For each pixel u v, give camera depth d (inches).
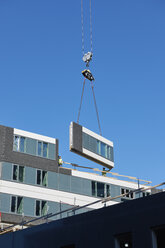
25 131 1744.6
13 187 1608.0
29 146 1728.6
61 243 700.0
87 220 667.4
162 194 559.8
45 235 742.5
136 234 576.4
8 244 823.1
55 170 1763.0
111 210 629.9
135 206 593.3
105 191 1870.1
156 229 559.2
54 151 1802.4
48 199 1680.6
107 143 1887.3
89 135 1753.2
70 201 1738.4
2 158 1630.2
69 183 1779.0
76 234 678.5
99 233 636.7
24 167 1674.5
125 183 1955.0
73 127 1646.2
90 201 1795.0
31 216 1600.6
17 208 1584.6
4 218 1523.1
